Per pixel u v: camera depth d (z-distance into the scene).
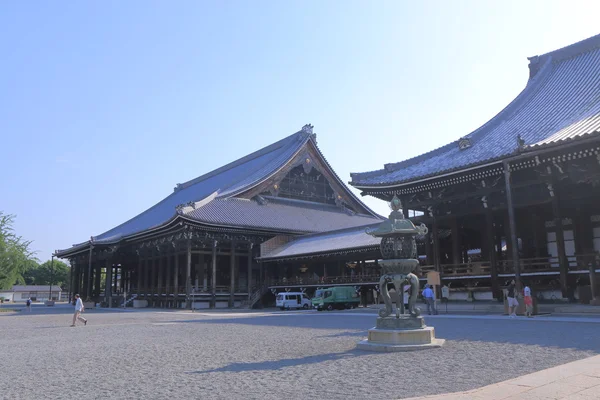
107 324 32.50
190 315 43.59
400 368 11.55
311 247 58.72
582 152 29.61
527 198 35.56
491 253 36.00
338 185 84.69
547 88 43.25
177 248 64.25
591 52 43.72
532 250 38.31
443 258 45.28
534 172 35.12
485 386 9.05
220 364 13.30
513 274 35.00
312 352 15.10
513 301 27.44
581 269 31.73
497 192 37.31
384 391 9.19
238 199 71.62
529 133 35.72
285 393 9.34
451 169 35.41
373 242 49.97
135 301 70.00
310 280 56.41
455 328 21.11
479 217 41.03
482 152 36.78
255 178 75.50
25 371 13.20
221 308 60.69
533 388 8.62
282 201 76.50
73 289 100.06
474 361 12.19
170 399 9.16
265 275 65.06
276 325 27.20
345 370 11.60
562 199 34.16
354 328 23.25
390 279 15.76
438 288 39.16
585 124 30.34
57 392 10.18
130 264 91.31
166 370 12.55
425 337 14.97
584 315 27.05
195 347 17.55
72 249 89.44
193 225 59.53
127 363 14.02
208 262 69.31
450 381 9.90
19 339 23.08
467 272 37.50
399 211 16.27
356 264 57.38
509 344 15.11
